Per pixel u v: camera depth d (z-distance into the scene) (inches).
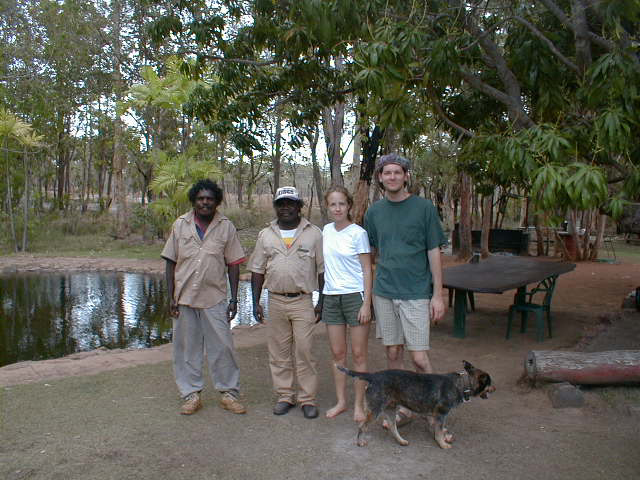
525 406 178.5
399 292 154.2
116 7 794.2
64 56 791.1
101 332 358.6
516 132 204.7
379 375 143.9
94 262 676.1
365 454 143.8
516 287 251.4
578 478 130.3
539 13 235.5
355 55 209.2
